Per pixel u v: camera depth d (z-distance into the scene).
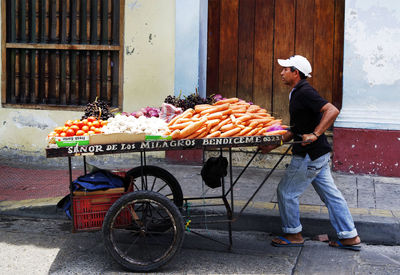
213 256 4.33
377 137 6.61
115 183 4.18
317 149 4.27
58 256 4.30
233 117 4.21
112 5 7.41
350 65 6.62
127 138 3.88
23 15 7.65
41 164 7.60
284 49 7.16
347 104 6.69
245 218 5.00
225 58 7.40
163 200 3.94
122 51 7.37
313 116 4.29
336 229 4.50
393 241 4.66
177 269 4.04
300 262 4.22
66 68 7.58
